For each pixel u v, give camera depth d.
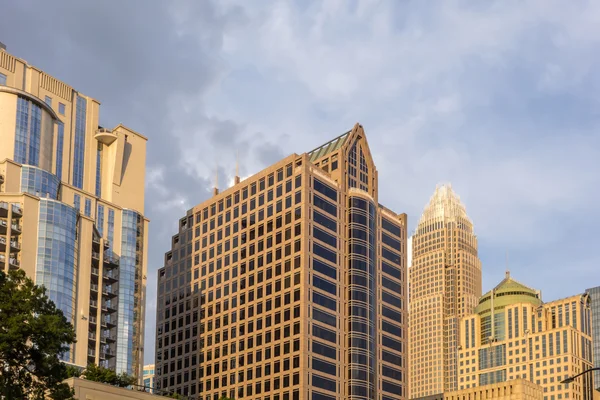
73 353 192.25
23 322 97.06
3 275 102.94
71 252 198.38
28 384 98.69
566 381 76.44
